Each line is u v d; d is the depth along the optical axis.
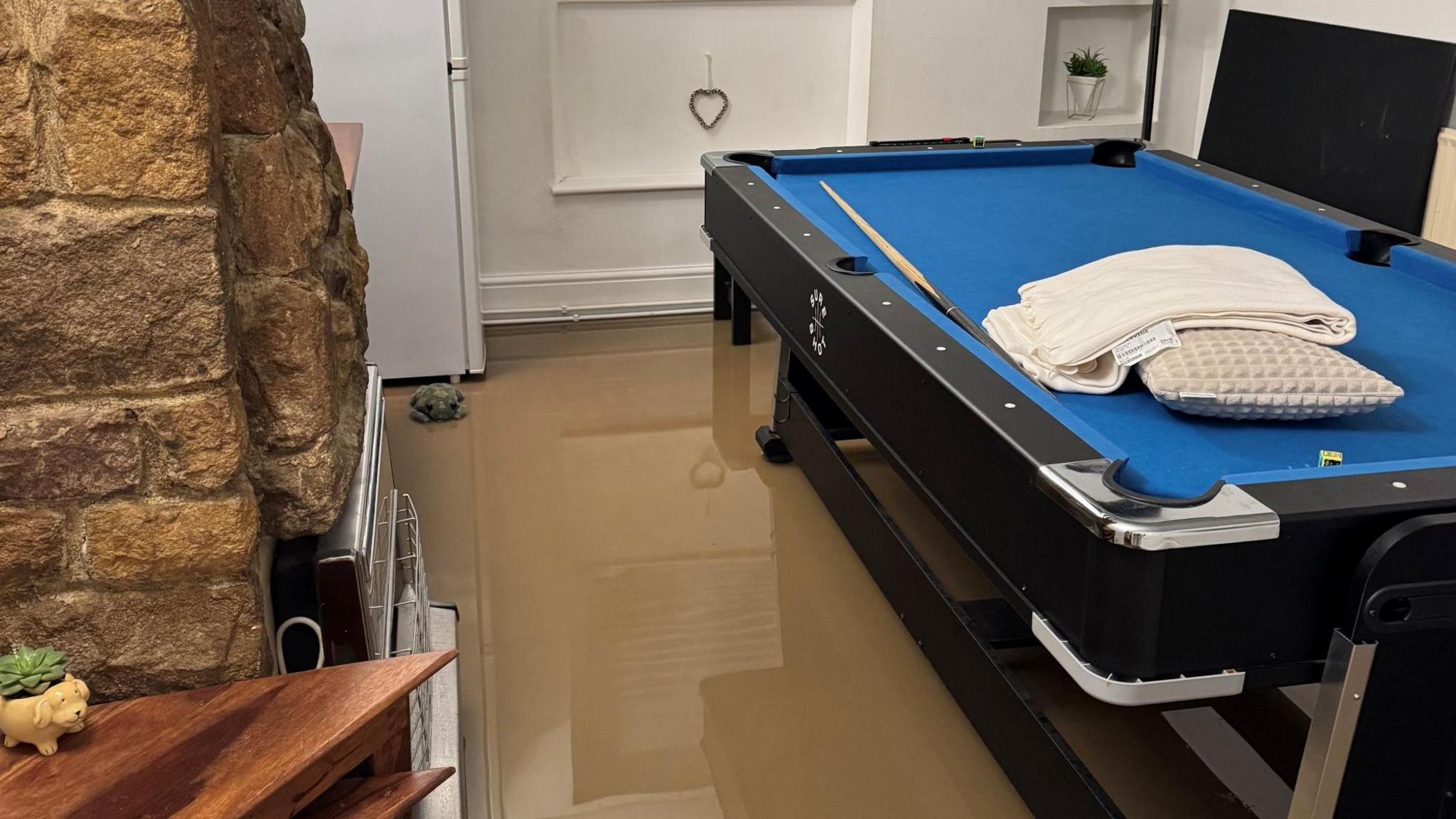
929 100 4.27
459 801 1.81
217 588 1.34
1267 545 1.39
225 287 1.27
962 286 2.38
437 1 3.26
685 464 3.20
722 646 2.41
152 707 1.28
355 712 1.27
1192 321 1.83
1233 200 2.96
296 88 1.57
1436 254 2.39
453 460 3.21
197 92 1.17
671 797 1.99
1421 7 3.52
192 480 1.29
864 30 4.14
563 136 4.14
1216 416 1.79
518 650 2.39
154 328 1.23
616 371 3.84
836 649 2.41
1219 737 2.12
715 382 3.75
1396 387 1.72
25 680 1.17
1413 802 1.52
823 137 4.38
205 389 1.27
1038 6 4.22
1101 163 3.45
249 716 1.26
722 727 2.17
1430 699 1.46
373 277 3.51
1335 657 1.42
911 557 2.34
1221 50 4.35
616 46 4.09
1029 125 4.39
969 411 1.73
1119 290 1.98
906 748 2.11
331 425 1.46
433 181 3.44
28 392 1.23
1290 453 1.68
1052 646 1.54
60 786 1.14
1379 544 1.37
